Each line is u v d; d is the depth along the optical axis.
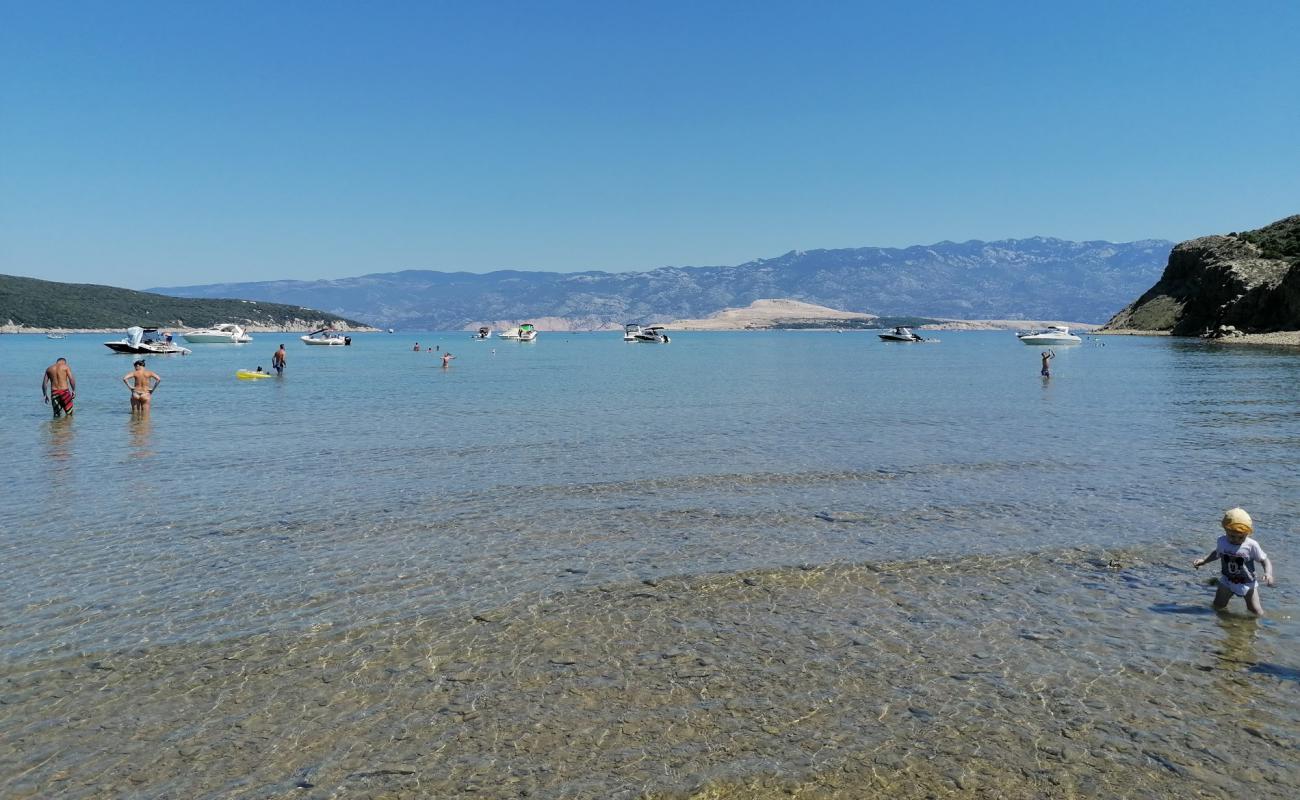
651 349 148.62
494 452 24.48
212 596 11.71
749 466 21.81
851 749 7.68
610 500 17.86
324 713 8.39
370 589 12.04
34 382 56.56
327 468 21.84
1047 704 8.48
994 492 18.20
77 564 13.14
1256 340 100.69
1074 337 126.00
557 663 9.55
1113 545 13.93
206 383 56.19
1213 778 7.16
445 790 7.09
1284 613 10.80
